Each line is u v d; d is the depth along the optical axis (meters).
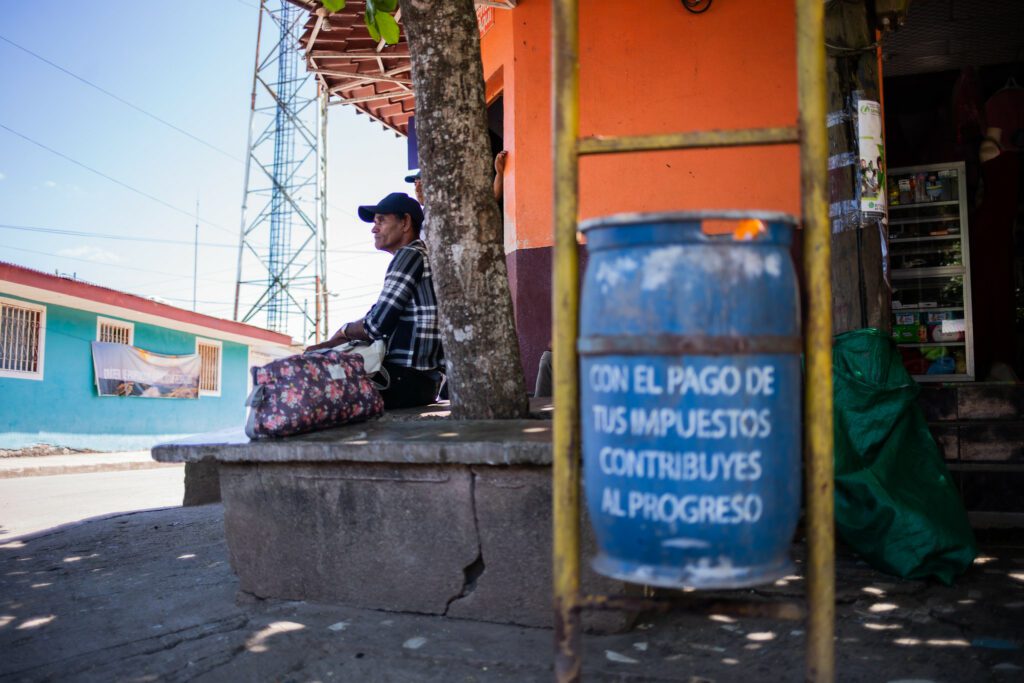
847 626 2.88
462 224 3.77
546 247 6.30
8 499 8.84
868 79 4.20
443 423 3.65
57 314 17.52
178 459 3.35
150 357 20.58
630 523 1.79
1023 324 6.39
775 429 1.78
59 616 3.35
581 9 6.17
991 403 4.54
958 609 3.00
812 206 1.86
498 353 3.82
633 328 1.78
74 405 18.00
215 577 3.87
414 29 3.72
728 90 5.96
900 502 3.39
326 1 3.87
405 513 3.15
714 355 1.74
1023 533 4.14
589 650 2.73
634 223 1.79
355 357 3.80
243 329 24.69
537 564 2.97
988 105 6.12
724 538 1.74
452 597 3.09
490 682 2.48
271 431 3.38
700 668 2.54
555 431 1.99
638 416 1.78
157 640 2.96
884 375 3.75
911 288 6.02
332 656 2.73
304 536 3.31
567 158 1.97
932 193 6.01
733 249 1.77
